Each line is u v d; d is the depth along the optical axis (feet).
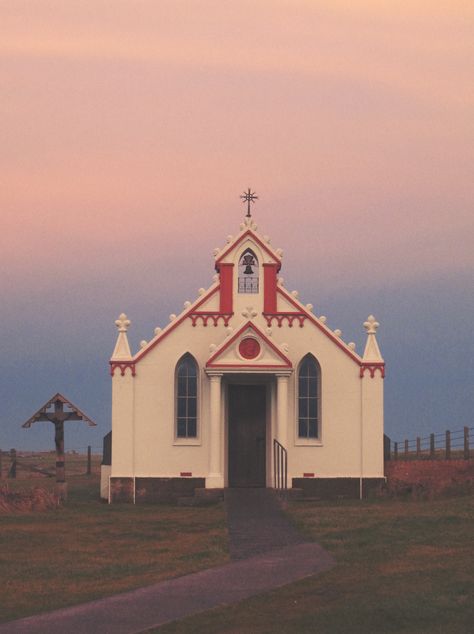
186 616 69.56
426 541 97.45
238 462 161.89
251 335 157.38
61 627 67.15
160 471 159.63
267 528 115.03
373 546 96.17
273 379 160.25
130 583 82.23
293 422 160.86
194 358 161.48
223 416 160.15
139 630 66.08
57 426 153.69
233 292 162.61
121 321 162.50
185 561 92.68
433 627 65.26
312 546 98.84
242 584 79.97
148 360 161.27
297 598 74.08
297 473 159.94
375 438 160.97
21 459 289.53
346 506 138.41
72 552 100.17
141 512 140.05
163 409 160.66
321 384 161.58
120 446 159.84
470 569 81.76
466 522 109.29
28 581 84.38
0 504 137.90
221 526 118.01
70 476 210.38
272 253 163.12
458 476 156.15
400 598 72.38
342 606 70.85
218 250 163.02
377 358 162.20
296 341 162.09
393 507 131.54
